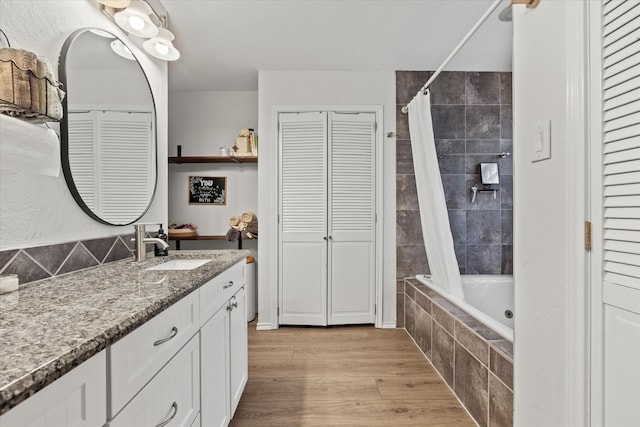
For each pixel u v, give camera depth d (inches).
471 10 85.4
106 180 59.3
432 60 113.7
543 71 42.1
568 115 37.1
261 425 65.9
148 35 66.2
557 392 39.6
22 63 37.0
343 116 120.5
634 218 30.6
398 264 121.7
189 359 44.1
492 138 123.9
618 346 32.1
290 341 108.7
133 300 35.0
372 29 94.0
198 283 45.5
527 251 45.6
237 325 69.6
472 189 122.8
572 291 36.8
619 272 31.9
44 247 45.9
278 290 121.1
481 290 119.0
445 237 97.0
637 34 29.8
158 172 79.4
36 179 44.9
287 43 101.3
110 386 26.5
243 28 92.6
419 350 101.7
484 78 123.1
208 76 125.3
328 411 70.4
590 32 34.9
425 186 100.7
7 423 17.4
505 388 56.3
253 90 140.0
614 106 32.3
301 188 120.5
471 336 68.7
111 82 61.3
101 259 58.7
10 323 27.4
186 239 130.6
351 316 121.5
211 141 141.0
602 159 33.7
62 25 50.0
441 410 71.1
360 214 121.4
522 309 46.8
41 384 18.8
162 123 81.3
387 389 79.1
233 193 141.3
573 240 36.6
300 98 120.3
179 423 40.7
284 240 121.1
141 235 63.7
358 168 121.1
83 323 27.5
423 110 99.7
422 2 82.0
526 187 45.9
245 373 76.7
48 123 46.9
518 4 46.4
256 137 130.0
